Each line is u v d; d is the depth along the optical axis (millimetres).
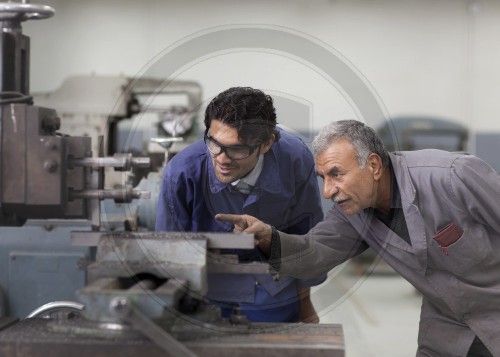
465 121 6902
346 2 6789
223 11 6695
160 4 6660
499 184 1662
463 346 1743
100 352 1263
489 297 1703
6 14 1416
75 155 1382
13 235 2340
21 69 1463
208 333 1325
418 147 6402
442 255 1684
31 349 1269
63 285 2336
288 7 6746
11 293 2348
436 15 6852
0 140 1340
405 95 6891
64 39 6684
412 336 4188
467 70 6875
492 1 6840
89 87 3461
